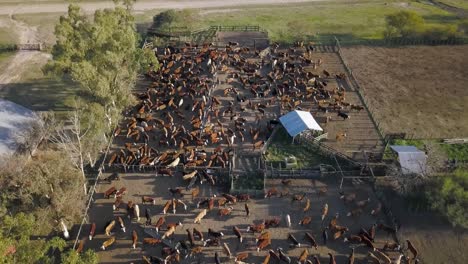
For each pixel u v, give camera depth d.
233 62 67.88
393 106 59.44
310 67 69.19
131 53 51.34
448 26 80.19
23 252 27.69
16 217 30.48
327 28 85.06
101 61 46.25
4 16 88.12
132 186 44.38
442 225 40.38
